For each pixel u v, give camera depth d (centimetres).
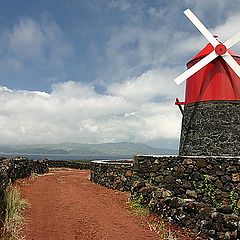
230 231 787
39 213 1097
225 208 911
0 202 974
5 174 1377
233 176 1217
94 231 914
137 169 1439
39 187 1722
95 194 1547
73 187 1795
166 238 849
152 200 1126
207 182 1261
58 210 1158
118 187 1728
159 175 1387
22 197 1315
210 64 1759
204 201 1255
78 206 1235
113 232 907
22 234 850
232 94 1716
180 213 934
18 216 980
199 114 1742
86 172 3180
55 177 2402
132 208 1180
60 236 863
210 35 1811
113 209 1194
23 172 2127
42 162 2864
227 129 1688
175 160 1353
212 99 1720
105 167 1886
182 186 1319
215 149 1684
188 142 1767
